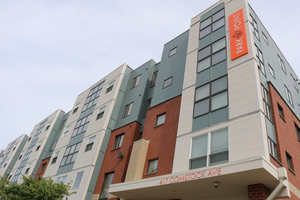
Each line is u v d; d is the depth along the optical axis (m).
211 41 17.22
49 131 34.50
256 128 10.85
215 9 19.03
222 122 12.38
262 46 17.12
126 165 18.23
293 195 11.62
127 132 20.77
